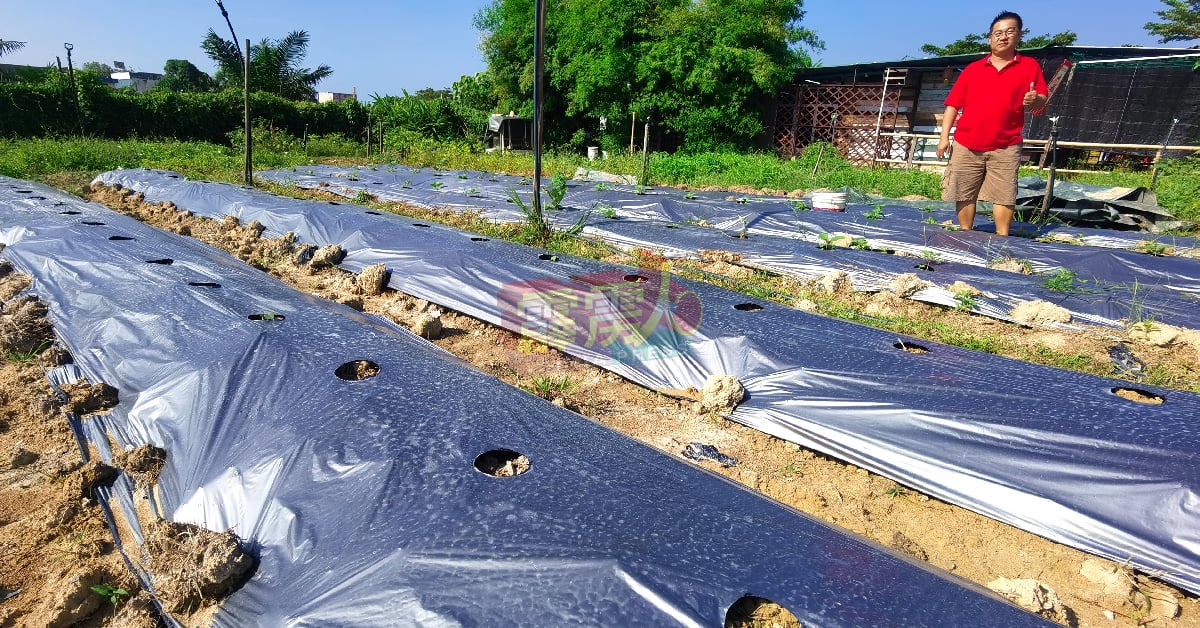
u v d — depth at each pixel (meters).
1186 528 2.58
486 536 2.03
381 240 6.85
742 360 4.07
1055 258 6.61
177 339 3.84
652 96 20.89
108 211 8.72
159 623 2.22
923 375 3.61
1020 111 6.92
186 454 2.89
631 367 4.39
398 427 2.69
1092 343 4.91
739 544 2.07
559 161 18.28
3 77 24.70
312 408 2.89
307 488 2.41
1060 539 2.78
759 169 15.61
